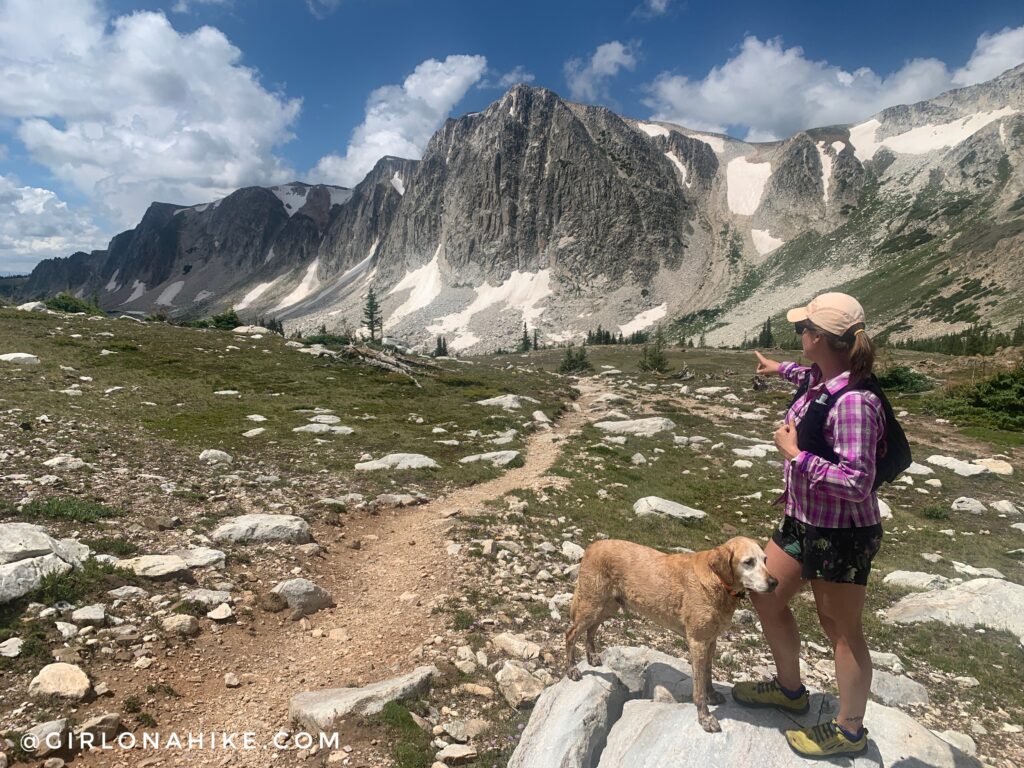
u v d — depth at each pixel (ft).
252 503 46.09
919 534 56.95
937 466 86.74
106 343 131.95
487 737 20.63
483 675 24.66
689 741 15.83
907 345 451.12
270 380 123.44
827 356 13.62
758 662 28.07
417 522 48.96
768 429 115.24
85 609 24.72
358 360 158.20
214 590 29.71
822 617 14.71
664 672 20.47
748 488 70.90
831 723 14.90
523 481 66.59
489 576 36.47
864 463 12.51
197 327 198.18
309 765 18.47
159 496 43.60
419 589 34.27
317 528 43.80
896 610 37.35
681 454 88.58
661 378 208.74
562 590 35.65
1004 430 113.80
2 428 59.36
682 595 16.60
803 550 14.03
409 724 20.29
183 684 22.47
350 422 93.35
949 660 30.30
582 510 55.62
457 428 97.04
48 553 27.07
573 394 159.94
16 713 18.60
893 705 25.29
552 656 26.71
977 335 375.04
